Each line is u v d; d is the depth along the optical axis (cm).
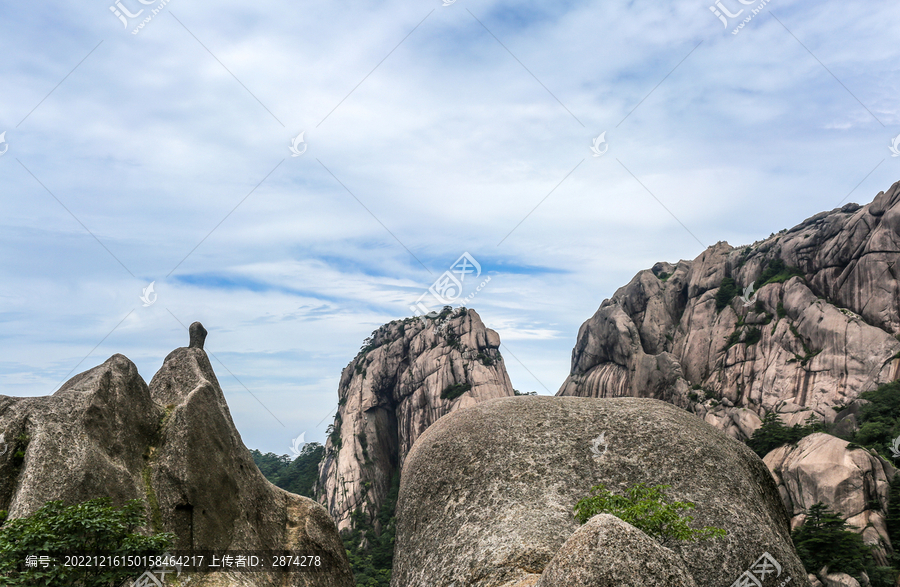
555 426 1748
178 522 1403
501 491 1553
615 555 879
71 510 1132
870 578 5006
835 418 7669
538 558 1284
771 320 9638
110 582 1141
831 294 9188
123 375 1536
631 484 1518
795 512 6162
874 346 8000
